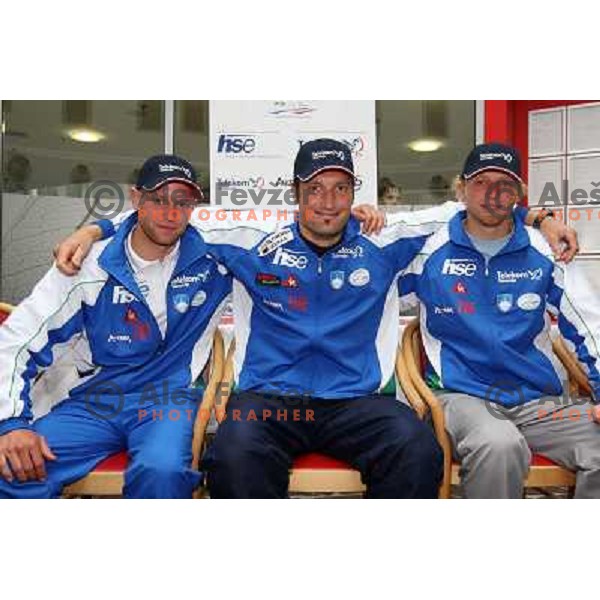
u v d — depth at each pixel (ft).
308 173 6.78
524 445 6.20
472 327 7.11
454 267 7.29
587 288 7.09
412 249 7.35
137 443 6.45
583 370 7.30
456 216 7.42
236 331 7.26
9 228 11.94
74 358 7.40
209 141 10.05
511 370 7.12
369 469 6.27
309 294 7.13
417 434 6.09
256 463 5.98
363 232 7.06
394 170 12.04
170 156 6.88
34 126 12.07
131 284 6.82
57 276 6.74
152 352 7.09
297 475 6.44
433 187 11.99
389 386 7.36
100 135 12.21
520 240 7.18
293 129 10.03
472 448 6.19
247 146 10.04
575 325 7.07
